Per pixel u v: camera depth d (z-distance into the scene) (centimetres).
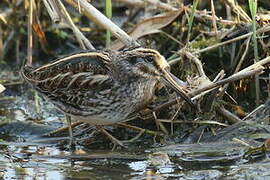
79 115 1301
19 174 1197
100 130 1331
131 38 1395
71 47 1786
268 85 1371
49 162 1252
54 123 1429
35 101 1532
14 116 1474
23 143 1342
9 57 1778
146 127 1355
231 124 1309
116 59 1283
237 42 1451
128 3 1622
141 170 1192
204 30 1535
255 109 1318
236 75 1275
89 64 1288
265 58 1350
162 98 1359
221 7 1650
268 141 1197
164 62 1294
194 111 1332
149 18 1522
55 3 1427
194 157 1223
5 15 1764
